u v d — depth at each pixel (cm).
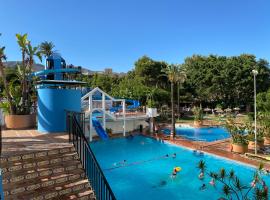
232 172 852
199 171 1491
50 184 643
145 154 1897
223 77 4738
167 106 4231
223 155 1670
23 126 1102
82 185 668
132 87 4103
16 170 635
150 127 2702
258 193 719
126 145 2175
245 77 4762
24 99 1307
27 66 1611
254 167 1426
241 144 1711
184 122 3494
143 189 1267
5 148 718
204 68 4997
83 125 834
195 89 5088
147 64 5134
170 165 1633
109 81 5284
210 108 5200
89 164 703
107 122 2530
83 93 2888
